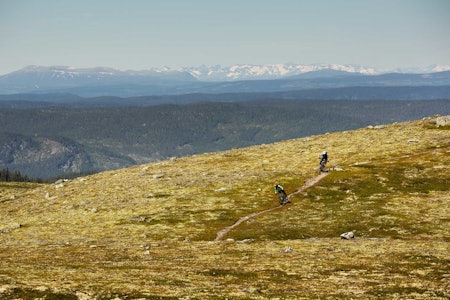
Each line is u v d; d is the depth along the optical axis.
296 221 73.62
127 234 72.38
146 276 41.72
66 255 55.84
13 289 34.34
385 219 71.06
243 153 146.12
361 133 158.88
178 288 37.09
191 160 143.62
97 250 59.09
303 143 153.12
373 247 55.47
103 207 92.31
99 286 36.72
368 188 90.88
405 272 43.19
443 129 144.75
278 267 46.19
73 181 132.38
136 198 97.06
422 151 119.19
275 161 125.94
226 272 44.19
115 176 129.00
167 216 81.69
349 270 44.53
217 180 106.38
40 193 120.94
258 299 34.41
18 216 94.75
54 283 37.06
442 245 55.41
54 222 85.38
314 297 35.22
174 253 55.62
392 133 149.38
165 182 109.19
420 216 71.56
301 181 99.69
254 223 74.19
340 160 118.38
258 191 94.88
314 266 46.44
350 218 73.06
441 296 35.03
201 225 75.81
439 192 85.94
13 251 61.09
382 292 36.44
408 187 90.19
